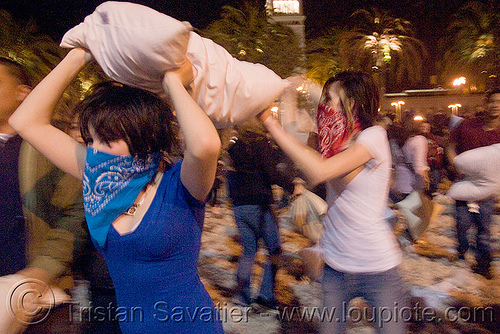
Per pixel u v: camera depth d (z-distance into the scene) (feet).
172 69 4.83
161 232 4.89
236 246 18.62
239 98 5.47
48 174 6.76
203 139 4.53
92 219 5.08
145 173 5.09
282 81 5.82
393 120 20.33
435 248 17.72
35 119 5.46
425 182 17.16
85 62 5.44
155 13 4.72
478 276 14.78
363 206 6.82
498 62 58.29
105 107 4.97
